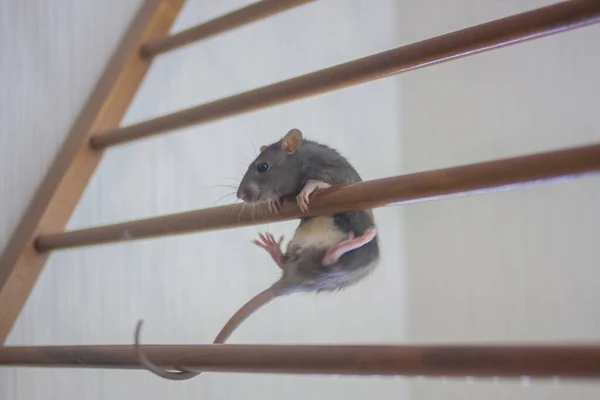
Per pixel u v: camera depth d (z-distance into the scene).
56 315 0.94
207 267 1.06
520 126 1.17
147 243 1.01
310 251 0.79
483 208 1.19
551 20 0.67
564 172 0.61
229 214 0.76
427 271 1.24
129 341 0.99
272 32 1.15
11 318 0.89
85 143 0.95
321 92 0.78
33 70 0.95
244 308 0.78
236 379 1.06
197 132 1.06
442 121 1.25
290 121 1.16
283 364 0.64
